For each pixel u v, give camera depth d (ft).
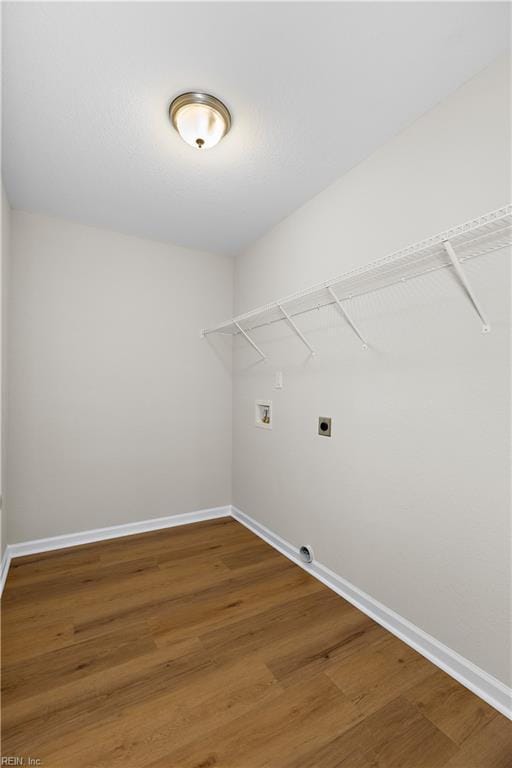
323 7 3.66
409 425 5.24
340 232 6.57
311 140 5.61
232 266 10.61
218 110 4.86
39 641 5.18
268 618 5.76
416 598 5.11
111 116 5.11
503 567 4.15
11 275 7.69
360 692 4.35
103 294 8.77
